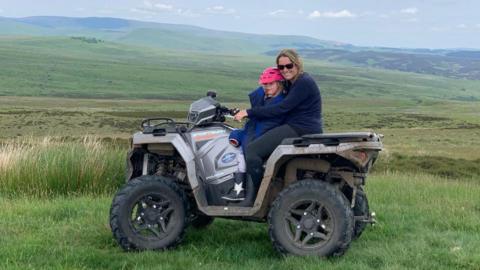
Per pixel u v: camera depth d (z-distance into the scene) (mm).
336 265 4035
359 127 84312
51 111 88250
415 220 5809
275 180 4613
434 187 9141
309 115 4508
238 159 4566
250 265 4133
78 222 5453
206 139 4664
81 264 4094
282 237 4277
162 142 4582
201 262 4199
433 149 39062
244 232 5184
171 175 4898
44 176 7844
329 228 4258
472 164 22844
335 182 4695
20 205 6461
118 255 4332
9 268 3898
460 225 5547
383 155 24266
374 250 4508
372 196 7648
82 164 8070
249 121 4695
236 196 4527
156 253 4344
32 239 4754
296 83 4441
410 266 4164
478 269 4066
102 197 7301
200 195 4477
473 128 82438
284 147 4270
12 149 8883
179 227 4527
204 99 4805
